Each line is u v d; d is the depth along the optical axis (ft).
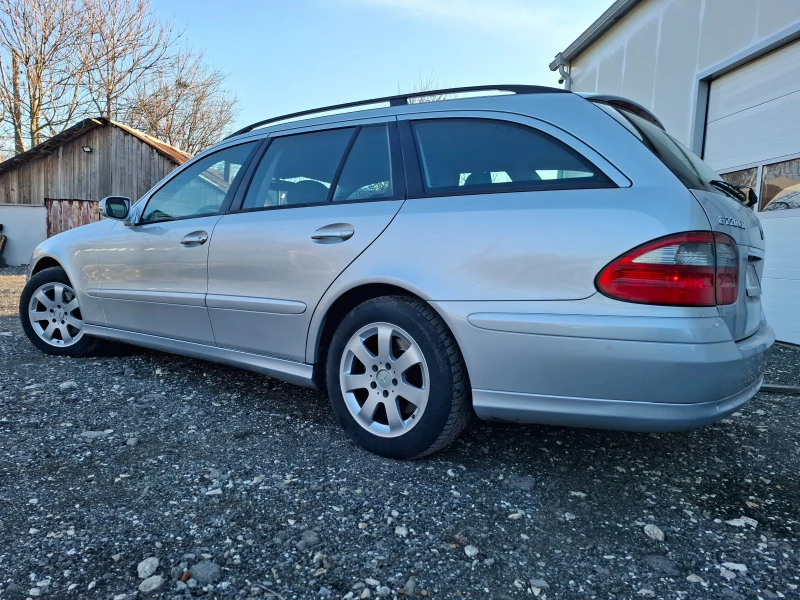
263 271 9.36
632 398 6.41
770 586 5.62
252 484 7.39
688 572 5.83
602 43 28.78
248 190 10.27
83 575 5.44
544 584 5.58
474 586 5.52
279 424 9.57
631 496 7.44
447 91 8.67
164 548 5.93
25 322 13.87
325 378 9.28
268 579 5.51
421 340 7.62
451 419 7.61
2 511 6.55
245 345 9.89
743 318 7.13
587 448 8.93
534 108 7.70
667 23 23.06
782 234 17.80
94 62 74.38
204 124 104.17
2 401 10.21
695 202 6.45
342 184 9.02
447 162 8.11
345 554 5.95
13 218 58.65
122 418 9.63
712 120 20.94
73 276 12.94
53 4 69.26
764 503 7.34
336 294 8.43
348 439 8.96
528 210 7.07
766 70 18.34
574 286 6.60
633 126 7.41
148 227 11.59
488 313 7.08
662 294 6.18
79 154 58.18
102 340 13.57
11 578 5.35
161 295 11.10
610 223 6.52
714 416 6.41
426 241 7.64
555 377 6.78
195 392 11.16
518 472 8.00
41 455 8.08
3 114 69.56
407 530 6.44
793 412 11.00
